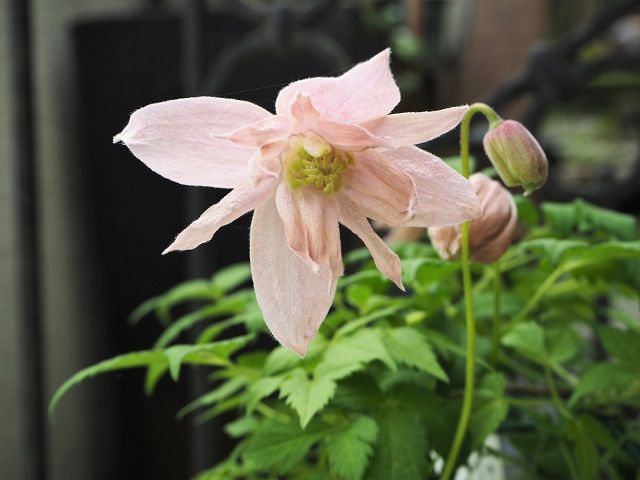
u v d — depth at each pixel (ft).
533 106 1.03
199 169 0.47
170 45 1.42
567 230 0.77
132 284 1.49
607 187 1.04
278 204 0.48
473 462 0.82
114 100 1.45
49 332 1.40
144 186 1.47
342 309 0.72
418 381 0.65
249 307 0.73
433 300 0.71
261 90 0.56
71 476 1.47
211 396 0.77
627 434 0.71
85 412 1.55
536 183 0.55
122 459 1.55
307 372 0.65
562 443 0.74
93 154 1.48
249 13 1.00
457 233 0.61
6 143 1.30
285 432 0.61
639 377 0.67
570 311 0.85
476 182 0.62
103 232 1.50
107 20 1.43
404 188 0.47
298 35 0.98
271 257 0.50
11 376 1.34
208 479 0.78
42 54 1.39
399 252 0.77
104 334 1.54
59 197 1.44
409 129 0.47
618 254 0.69
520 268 0.90
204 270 1.10
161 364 0.69
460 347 0.71
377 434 0.59
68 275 1.46
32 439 1.13
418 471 0.58
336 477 0.65
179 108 0.47
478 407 0.65
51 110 1.42
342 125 0.45
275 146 0.46
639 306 1.02
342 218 0.50
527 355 0.71
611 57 0.98
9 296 1.32
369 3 1.40
